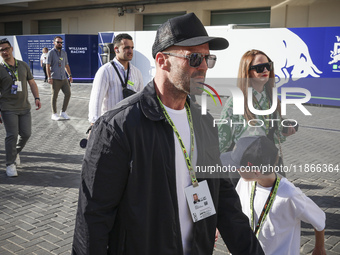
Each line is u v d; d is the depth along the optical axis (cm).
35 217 406
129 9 2025
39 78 2077
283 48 1062
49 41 2005
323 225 221
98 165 144
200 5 1808
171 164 149
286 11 1586
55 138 785
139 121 145
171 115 154
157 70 154
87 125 917
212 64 150
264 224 215
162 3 1912
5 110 521
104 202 144
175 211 149
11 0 2317
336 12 1465
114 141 142
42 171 563
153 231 148
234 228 172
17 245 348
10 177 532
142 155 144
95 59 1973
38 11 2452
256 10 1700
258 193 216
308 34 1040
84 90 1620
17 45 2141
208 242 163
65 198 459
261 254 174
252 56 215
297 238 220
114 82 387
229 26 1162
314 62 1043
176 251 150
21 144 545
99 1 2134
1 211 420
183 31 145
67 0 2269
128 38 389
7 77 513
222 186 173
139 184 145
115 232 151
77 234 149
